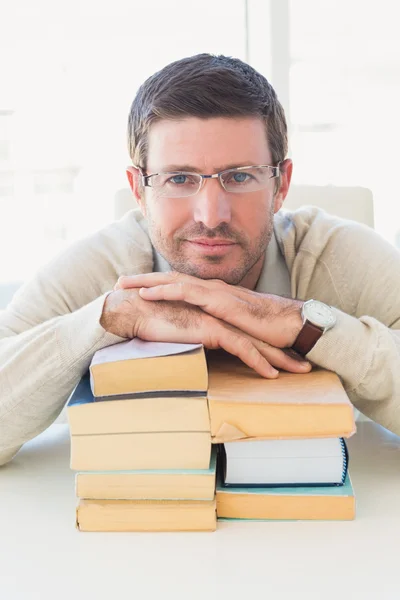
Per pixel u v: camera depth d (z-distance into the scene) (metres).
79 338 0.81
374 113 2.24
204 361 0.69
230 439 0.68
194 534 0.68
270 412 0.67
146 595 0.58
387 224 2.30
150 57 2.17
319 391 0.71
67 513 0.74
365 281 1.09
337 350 0.81
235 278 1.00
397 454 0.89
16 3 2.11
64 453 0.91
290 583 0.59
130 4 2.15
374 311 1.08
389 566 0.62
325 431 0.68
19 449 0.92
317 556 0.63
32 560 0.64
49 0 2.11
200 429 0.69
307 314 0.81
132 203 1.40
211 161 0.94
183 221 0.97
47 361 0.82
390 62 2.22
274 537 0.67
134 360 0.68
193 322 0.80
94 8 2.14
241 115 0.93
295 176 2.27
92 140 2.18
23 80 2.13
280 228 1.17
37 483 0.82
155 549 0.65
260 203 0.98
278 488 0.71
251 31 2.19
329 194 1.43
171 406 0.68
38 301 1.10
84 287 1.12
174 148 0.94
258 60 2.20
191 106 0.92
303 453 0.70
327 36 2.21
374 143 2.26
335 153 2.26
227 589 0.58
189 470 0.69
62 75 2.15
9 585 0.60
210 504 0.69
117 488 0.69
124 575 0.61
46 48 2.13
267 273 1.13
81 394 0.72
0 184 2.17
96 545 0.67
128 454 0.69
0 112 2.14
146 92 0.98
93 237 1.19
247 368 0.81
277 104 1.02
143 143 1.00
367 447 0.91
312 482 0.71
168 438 0.69
